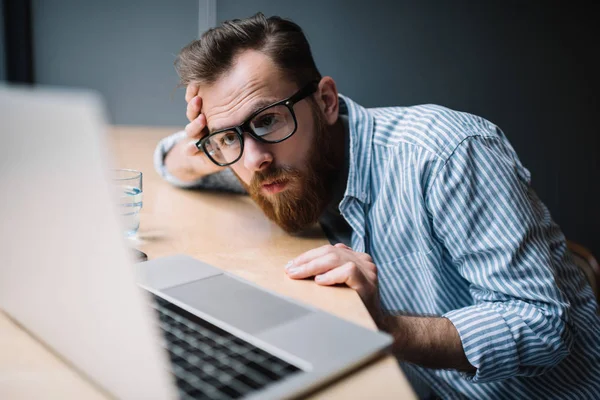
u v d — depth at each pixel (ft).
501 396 3.65
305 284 2.69
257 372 1.71
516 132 8.61
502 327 2.94
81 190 1.35
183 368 1.71
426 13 8.32
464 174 3.34
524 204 3.36
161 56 9.06
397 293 3.81
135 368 1.50
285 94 3.51
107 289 1.45
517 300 3.10
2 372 1.83
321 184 3.73
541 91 8.48
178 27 8.96
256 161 3.46
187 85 3.70
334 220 4.18
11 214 1.65
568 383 3.56
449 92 8.52
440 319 2.96
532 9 8.26
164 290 2.35
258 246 3.40
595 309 3.86
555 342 3.01
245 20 3.69
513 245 3.18
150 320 1.38
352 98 8.53
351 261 2.78
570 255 4.13
